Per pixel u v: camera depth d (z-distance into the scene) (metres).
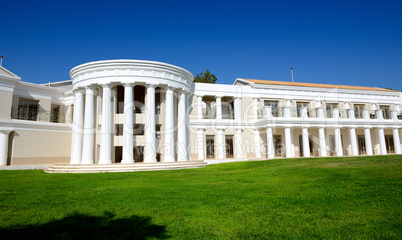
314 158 20.02
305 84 30.75
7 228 5.93
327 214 6.39
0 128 20.55
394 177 9.54
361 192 7.93
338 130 26.72
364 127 28.00
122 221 6.36
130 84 19.48
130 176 14.28
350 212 6.45
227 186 10.45
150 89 19.86
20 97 23.56
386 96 32.75
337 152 26.47
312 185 9.45
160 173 15.56
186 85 22.86
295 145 28.30
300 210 6.79
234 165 19.33
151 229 5.82
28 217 6.69
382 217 5.95
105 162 18.67
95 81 19.67
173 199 8.37
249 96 27.75
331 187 8.86
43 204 7.95
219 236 5.37
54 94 26.39
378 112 28.80
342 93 30.83
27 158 21.89
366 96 31.81
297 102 29.27
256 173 14.03
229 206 7.41
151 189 10.08
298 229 5.57
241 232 5.52
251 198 8.21
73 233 5.62
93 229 5.84
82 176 14.44
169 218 6.52
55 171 16.89
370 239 4.95
